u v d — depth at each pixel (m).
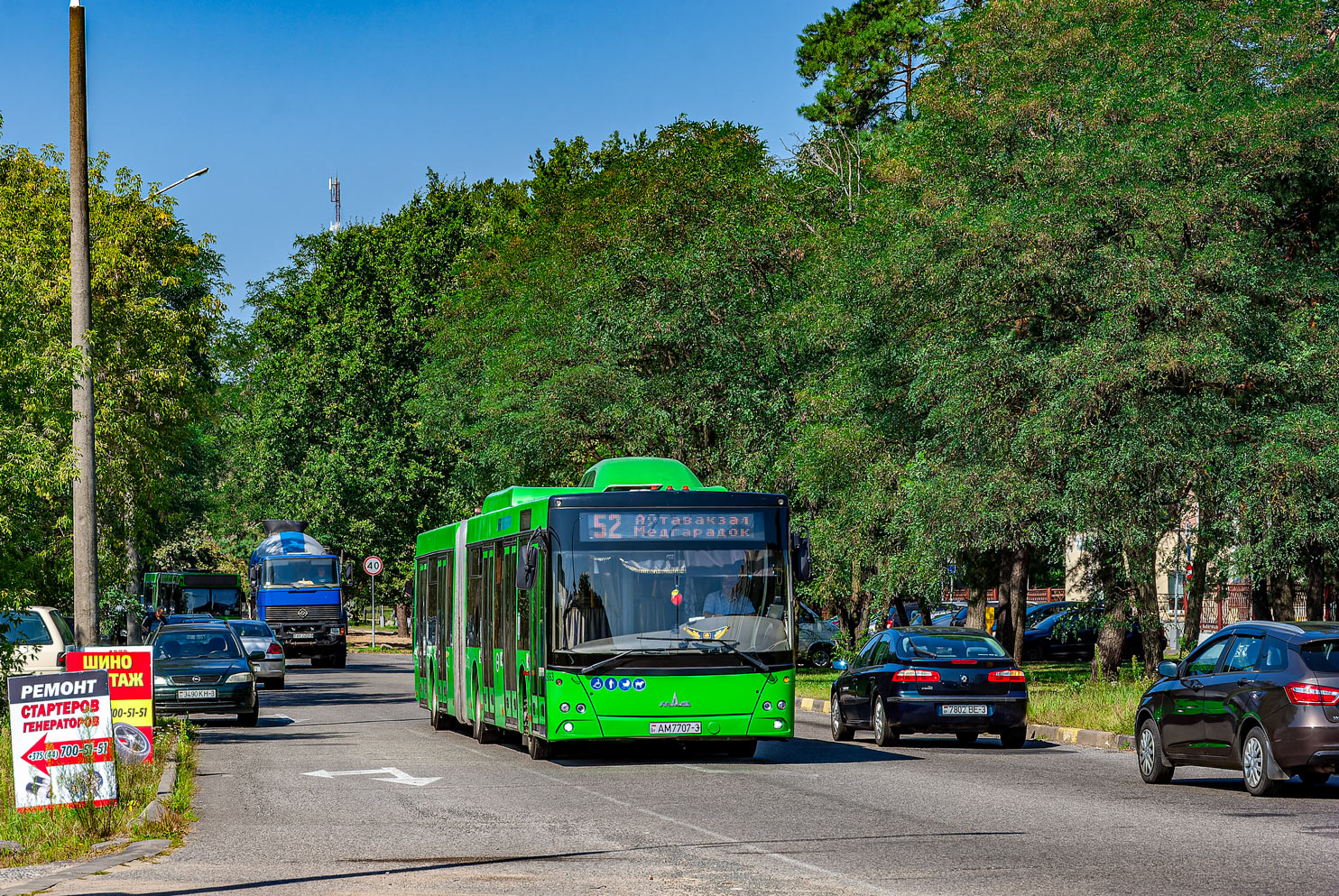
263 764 20.22
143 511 34.34
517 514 22.09
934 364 29.73
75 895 9.84
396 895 9.84
